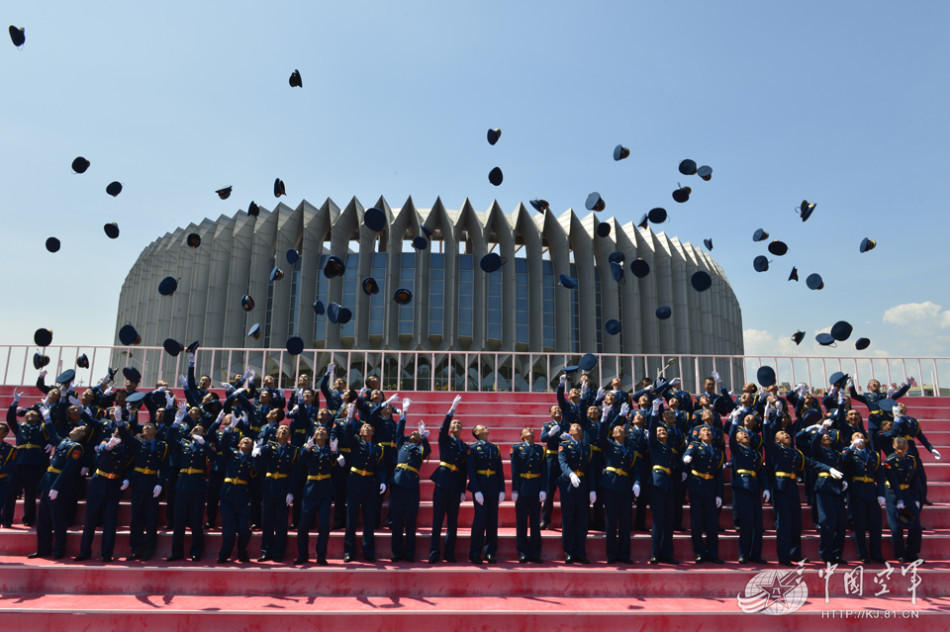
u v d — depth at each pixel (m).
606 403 8.03
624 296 39.00
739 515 7.59
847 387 10.09
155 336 39.25
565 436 7.89
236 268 36.66
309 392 9.07
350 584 6.86
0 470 7.90
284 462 7.55
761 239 9.47
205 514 8.25
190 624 6.07
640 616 6.30
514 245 37.44
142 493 7.45
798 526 7.70
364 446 7.67
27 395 12.78
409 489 7.51
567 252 38.19
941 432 11.36
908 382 9.65
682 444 8.28
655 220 9.81
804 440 8.46
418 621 6.19
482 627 6.22
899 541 7.78
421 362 36.16
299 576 6.86
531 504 7.53
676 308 39.72
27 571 6.77
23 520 8.19
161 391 8.81
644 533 8.38
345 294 36.78
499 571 6.95
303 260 36.47
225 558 7.23
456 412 12.28
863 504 7.78
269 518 7.38
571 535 7.51
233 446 7.67
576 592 6.93
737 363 45.78
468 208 38.44
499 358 36.47
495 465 7.64
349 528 7.46
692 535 7.65
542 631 6.24
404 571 6.90
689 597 6.91
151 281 41.62
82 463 8.11
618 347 37.59
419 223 37.81
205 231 38.50
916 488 8.05
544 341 37.34
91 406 9.20
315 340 36.38
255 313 36.19
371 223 9.09
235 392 8.77
